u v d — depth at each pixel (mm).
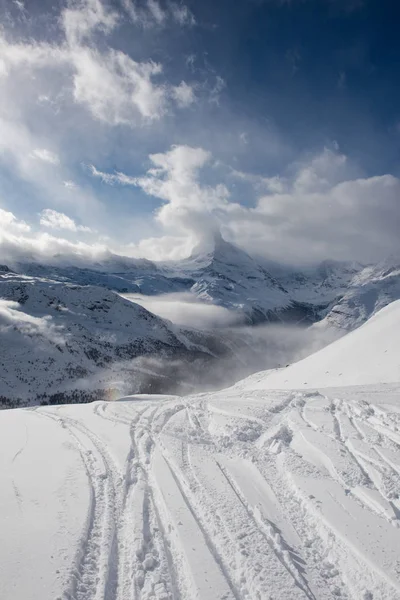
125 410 15891
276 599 4125
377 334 33312
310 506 6203
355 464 7840
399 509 6023
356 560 4773
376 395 16172
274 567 4699
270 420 12328
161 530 5750
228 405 15422
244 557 4883
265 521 5828
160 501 6645
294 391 19031
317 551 5164
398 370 24250
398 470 7512
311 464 8047
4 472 8156
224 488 7059
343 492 6641
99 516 6184
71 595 4234
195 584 4387
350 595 4305
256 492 6914
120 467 8422
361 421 11633
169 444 10055
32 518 6020
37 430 12484
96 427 12617
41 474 8016
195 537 5391
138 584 4523
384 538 5195
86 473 8086
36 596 4160
